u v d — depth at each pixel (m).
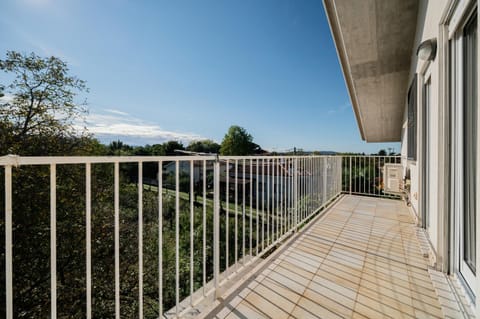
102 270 6.32
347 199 4.86
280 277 1.86
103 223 6.66
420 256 2.21
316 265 2.05
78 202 6.37
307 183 3.25
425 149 2.91
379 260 2.14
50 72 6.61
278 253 2.29
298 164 2.93
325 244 2.51
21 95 6.21
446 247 1.82
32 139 6.15
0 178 5.14
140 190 1.20
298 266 2.03
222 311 1.48
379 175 5.37
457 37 1.69
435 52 2.07
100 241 6.47
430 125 2.45
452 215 1.77
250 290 1.70
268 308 1.50
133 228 6.77
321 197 3.88
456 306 1.45
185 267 7.17
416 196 3.19
